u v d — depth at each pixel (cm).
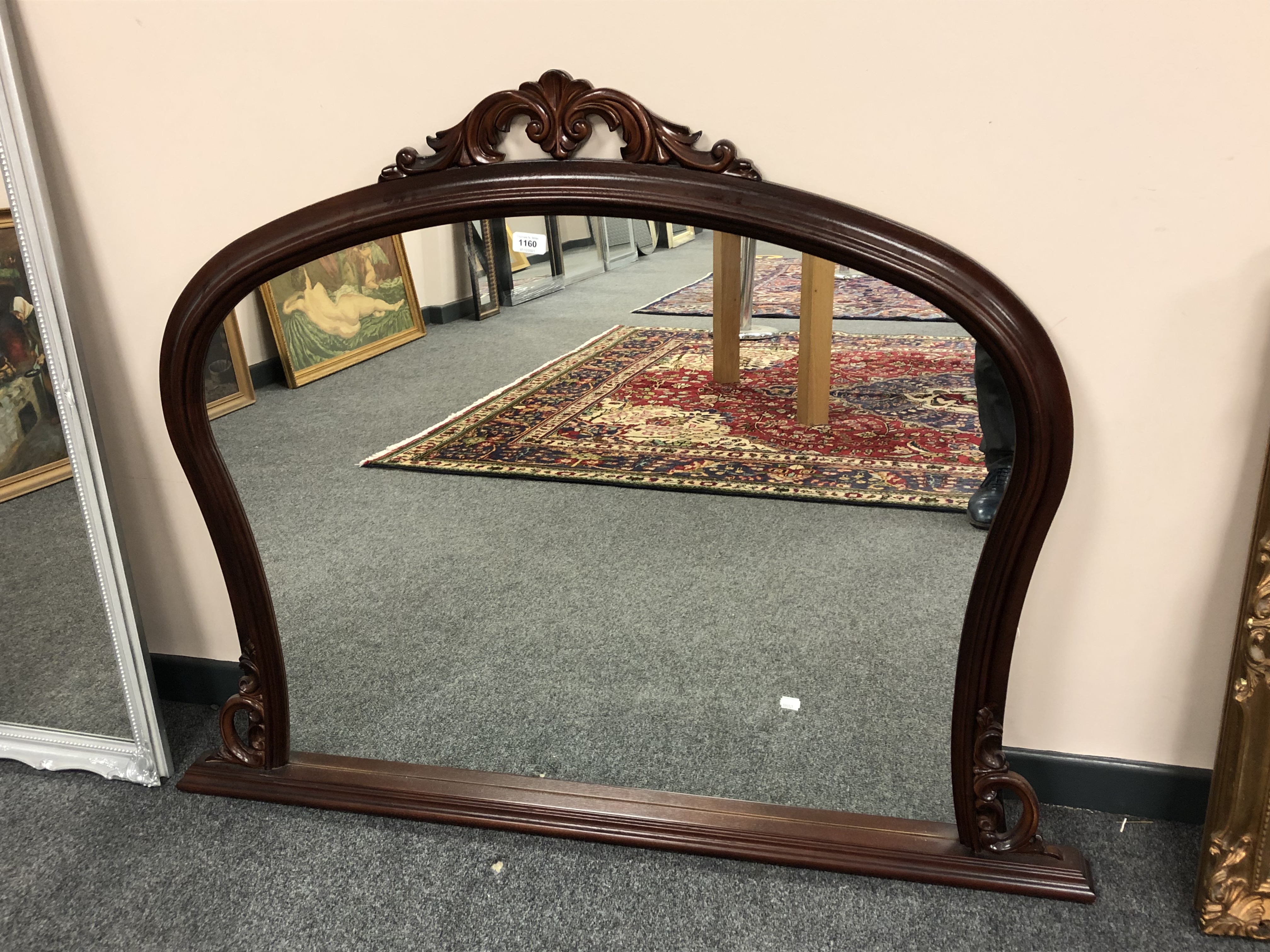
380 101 137
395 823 162
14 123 141
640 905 144
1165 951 134
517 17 128
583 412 316
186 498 177
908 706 181
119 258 156
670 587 222
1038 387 126
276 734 169
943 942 136
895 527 240
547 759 173
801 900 144
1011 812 161
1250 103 114
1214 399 129
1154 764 155
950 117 122
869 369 325
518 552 240
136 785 173
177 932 142
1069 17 114
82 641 169
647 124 127
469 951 137
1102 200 122
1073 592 146
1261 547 123
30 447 160
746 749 174
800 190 127
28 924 143
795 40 122
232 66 139
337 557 239
